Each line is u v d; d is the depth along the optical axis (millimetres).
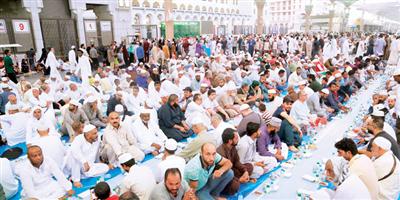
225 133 3289
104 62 13852
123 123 4328
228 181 3178
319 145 4719
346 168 3041
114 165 4129
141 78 8141
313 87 6453
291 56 12070
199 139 3633
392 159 2768
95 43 15328
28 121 4668
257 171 3645
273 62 9406
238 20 38531
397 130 4277
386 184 2752
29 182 3158
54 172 3350
